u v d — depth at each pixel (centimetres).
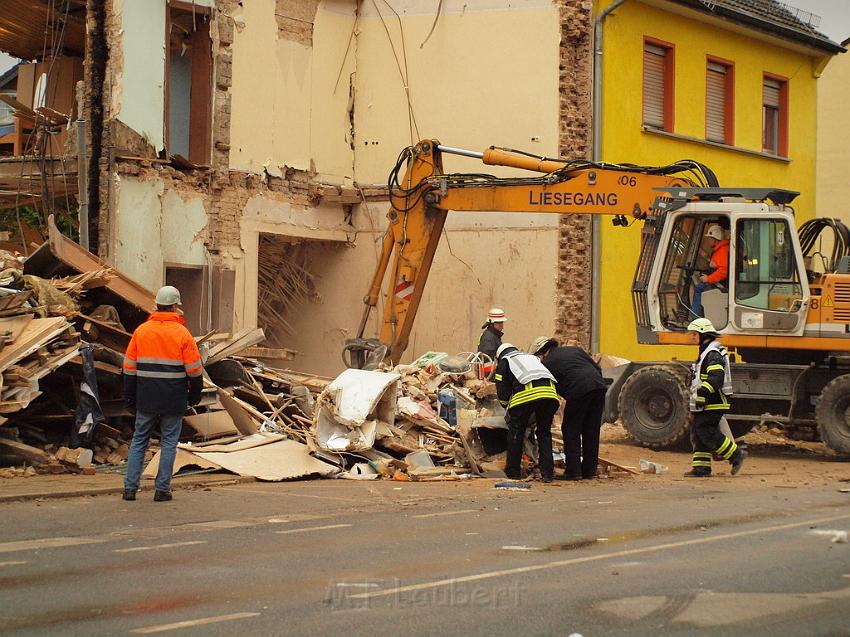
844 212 3331
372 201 2228
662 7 2297
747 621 573
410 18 2208
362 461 1312
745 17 2450
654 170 1700
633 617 582
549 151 2111
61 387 1340
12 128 2917
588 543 812
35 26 2331
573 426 1306
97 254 1923
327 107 2211
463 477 1286
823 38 2720
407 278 1831
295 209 2155
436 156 1842
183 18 2036
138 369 1049
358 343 1817
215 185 2027
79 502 1031
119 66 1931
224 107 2042
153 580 676
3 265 1305
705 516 962
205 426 1351
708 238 1658
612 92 2178
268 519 937
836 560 740
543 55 2120
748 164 2566
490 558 748
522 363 1280
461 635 548
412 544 806
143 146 1955
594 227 2122
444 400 1503
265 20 2106
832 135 3350
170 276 2036
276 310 2270
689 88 2384
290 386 1516
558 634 549
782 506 1036
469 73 2167
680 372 1659
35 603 616
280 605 611
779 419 1623
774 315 1606
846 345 1584
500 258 2141
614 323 2164
